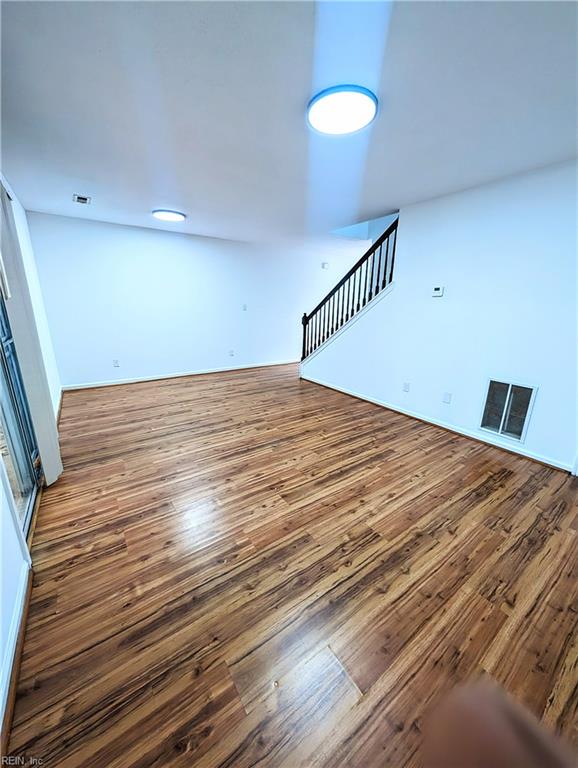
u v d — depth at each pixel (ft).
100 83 4.76
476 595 4.76
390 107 5.27
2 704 3.11
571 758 1.69
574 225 7.47
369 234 17.84
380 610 4.52
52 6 3.45
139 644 3.99
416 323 11.44
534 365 8.58
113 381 15.69
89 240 13.84
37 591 4.66
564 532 6.09
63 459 8.57
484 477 7.97
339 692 3.55
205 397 14.32
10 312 6.19
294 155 7.11
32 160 7.48
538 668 3.82
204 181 8.75
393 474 8.08
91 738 3.11
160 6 3.48
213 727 3.23
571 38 3.78
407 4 3.40
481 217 9.10
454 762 1.76
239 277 18.74
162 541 5.71
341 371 15.21
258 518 6.37
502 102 5.11
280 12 3.54
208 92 4.98
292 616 4.41
